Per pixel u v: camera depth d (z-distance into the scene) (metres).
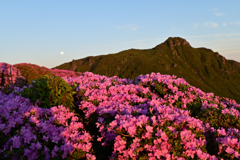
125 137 4.98
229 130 5.56
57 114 5.95
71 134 5.20
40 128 5.02
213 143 5.21
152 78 10.22
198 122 5.44
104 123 5.76
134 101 7.33
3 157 4.09
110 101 6.92
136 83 10.48
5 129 4.66
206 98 9.11
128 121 5.12
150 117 5.60
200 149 4.61
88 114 6.63
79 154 4.75
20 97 6.33
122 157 4.63
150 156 4.45
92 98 7.14
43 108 6.26
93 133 6.43
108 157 5.30
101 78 10.86
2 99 6.21
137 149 4.50
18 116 5.21
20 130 4.72
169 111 5.84
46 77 7.19
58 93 6.84
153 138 4.60
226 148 4.77
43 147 4.54
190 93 9.25
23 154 4.21
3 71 14.85
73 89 8.19
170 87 9.25
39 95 6.64
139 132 4.77
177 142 4.55
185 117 5.32
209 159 4.52
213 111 6.93
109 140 5.45
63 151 4.62
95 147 5.79
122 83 10.32
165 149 4.46
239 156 4.50
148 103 6.91
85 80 9.91
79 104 7.60
